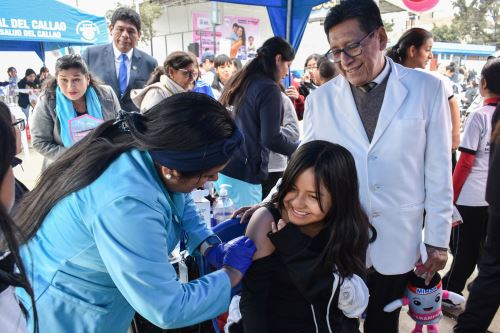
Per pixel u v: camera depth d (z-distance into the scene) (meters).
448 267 3.04
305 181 1.17
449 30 34.62
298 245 1.20
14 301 0.69
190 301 0.93
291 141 2.52
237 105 2.46
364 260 1.32
